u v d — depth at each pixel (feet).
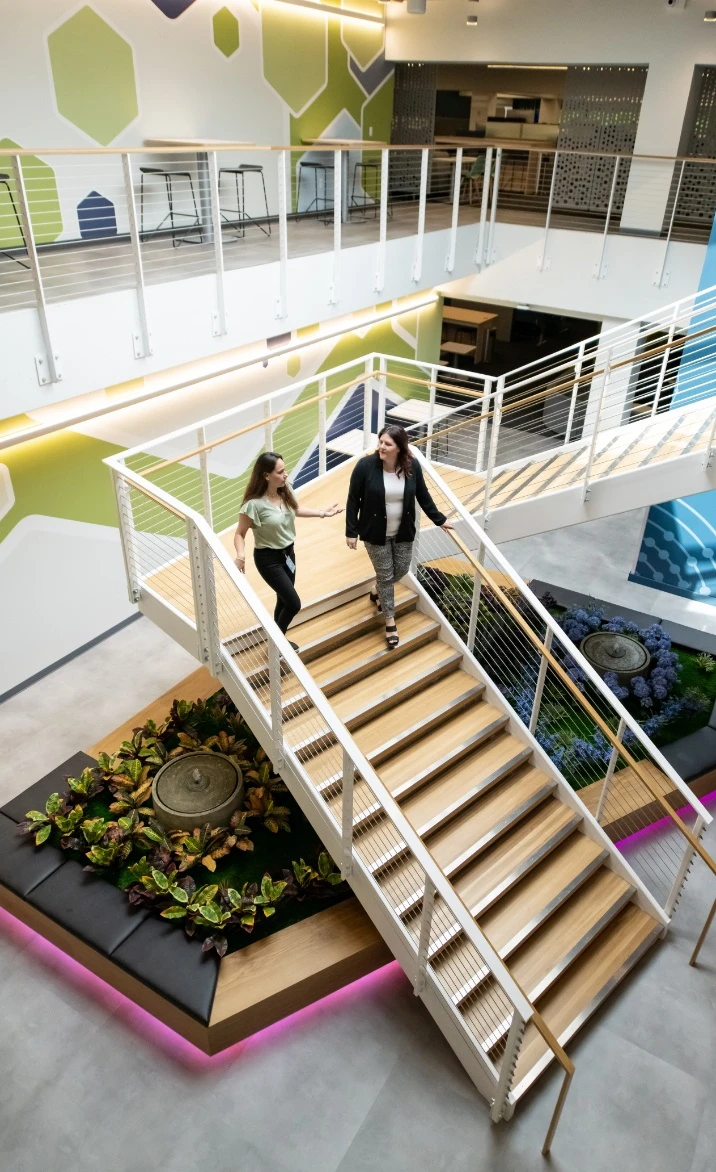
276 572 15.79
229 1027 15.05
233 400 30.04
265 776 19.76
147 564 28.35
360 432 34.45
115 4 25.58
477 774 17.37
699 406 23.15
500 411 21.49
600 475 21.57
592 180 38.91
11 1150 13.83
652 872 19.04
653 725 22.66
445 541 21.89
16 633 24.48
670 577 31.04
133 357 21.27
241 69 31.53
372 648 18.25
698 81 33.06
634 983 16.46
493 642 25.39
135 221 19.80
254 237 30.86
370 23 37.96
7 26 22.75
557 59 35.12
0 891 17.63
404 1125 14.20
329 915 16.99
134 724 22.45
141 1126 14.21
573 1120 14.24
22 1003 16.28
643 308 33.81
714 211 34.63
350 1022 15.99
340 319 34.22
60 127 25.23
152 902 16.84
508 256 36.19
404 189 43.34
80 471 24.89
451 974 14.87
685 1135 14.07
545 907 16.33
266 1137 14.05
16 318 17.92
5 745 22.76
